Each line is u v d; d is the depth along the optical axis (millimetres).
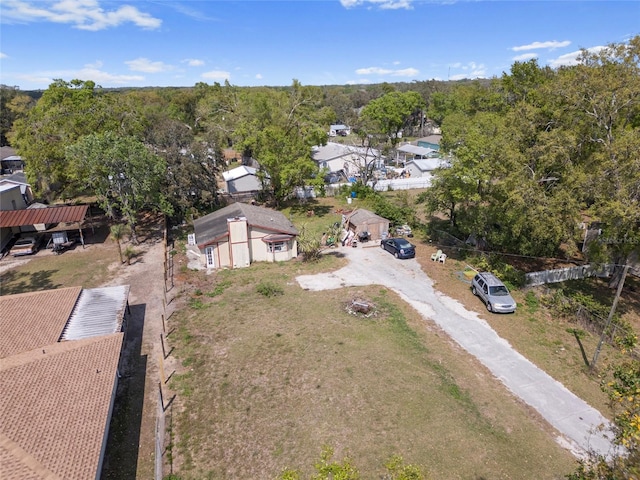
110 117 38844
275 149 42219
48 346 15672
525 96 44375
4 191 36469
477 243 31891
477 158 27797
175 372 17641
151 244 34125
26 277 27375
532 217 23609
